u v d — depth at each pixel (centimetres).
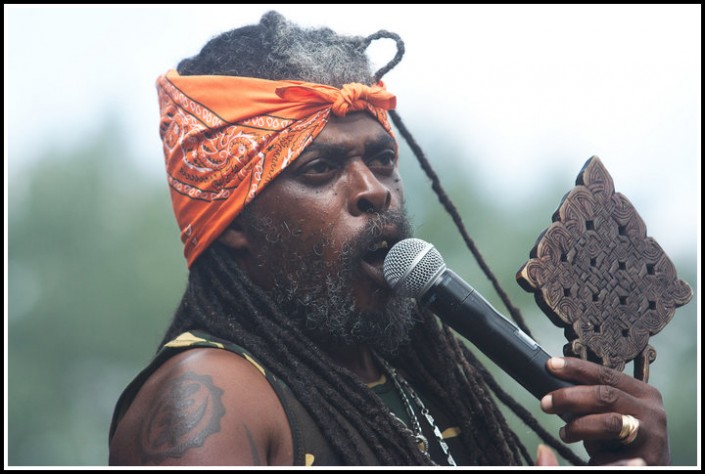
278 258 744
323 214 738
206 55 802
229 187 751
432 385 791
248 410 662
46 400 2480
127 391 706
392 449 712
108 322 2572
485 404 789
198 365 677
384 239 745
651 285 743
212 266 772
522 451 814
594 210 737
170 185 789
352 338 745
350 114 756
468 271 2188
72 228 2678
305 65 766
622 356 725
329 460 689
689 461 2184
